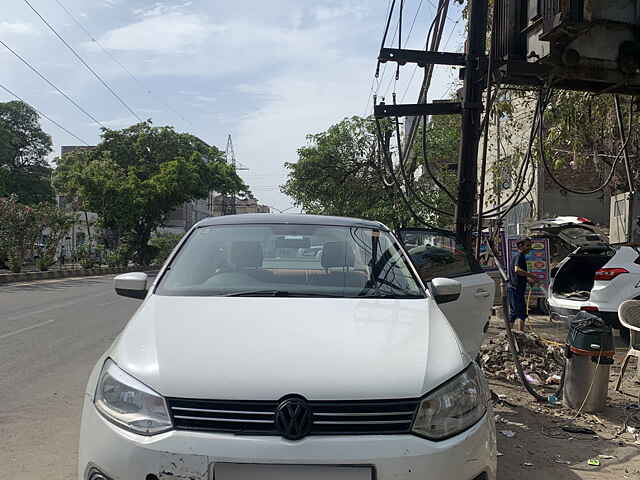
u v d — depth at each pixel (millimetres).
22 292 18000
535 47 7020
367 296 3664
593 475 4254
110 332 9859
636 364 8062
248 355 2748
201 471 2439
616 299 9023
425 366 2771
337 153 28594
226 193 49938
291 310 3271
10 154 54031
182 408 2553
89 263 34000
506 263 13227
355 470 2436
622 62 6668
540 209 17922
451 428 2633
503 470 4328
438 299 4016
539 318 12758
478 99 7754
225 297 3523
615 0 6559
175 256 4141
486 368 7344
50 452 4449
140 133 46188
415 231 6637
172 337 2951
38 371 6945
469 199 7809
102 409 2707
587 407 5750
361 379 2625
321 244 4160
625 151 8625
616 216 11523
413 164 10727
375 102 8219
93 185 37906
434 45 8664
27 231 25594
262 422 2504
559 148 14031
